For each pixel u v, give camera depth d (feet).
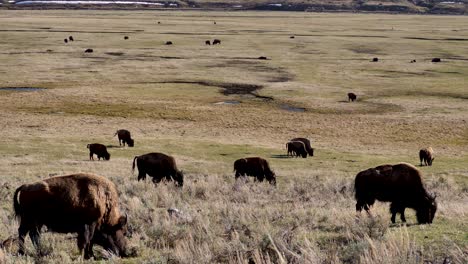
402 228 124.26
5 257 92.22
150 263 91.09
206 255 91.86
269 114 600.39
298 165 375.86
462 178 332.80
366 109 629.51
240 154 417.69
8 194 197.98
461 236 108.37
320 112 615.98
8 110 586.45
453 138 500.74
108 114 586.86
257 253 88.84
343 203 206.39
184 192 227.61
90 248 102.32
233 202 206.49
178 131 517.55
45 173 295.89
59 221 98.27
